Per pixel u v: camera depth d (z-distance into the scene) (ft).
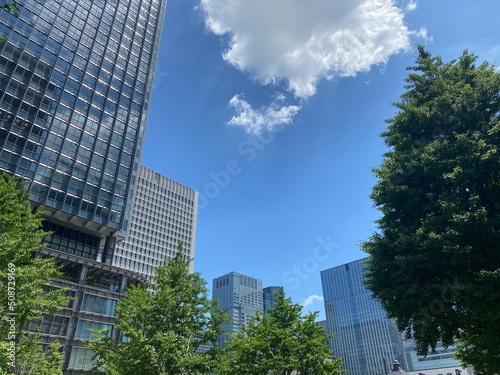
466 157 49.57
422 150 56.80
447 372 369.09
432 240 47.83
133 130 248.11
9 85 196.13
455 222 48.39
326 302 596.29
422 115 60.39
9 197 61.05
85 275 178.60
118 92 248.93
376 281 58.13
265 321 94.17
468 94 56.59
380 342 502.38
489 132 49.52
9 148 185.06
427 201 55.77
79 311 167.53
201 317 75.97
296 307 98.68
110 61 253.24
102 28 258.57
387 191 58.75
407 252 53.42
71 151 208.74
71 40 235.40
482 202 51.03
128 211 225.76
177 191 507.71
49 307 60.29
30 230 63.26
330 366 91.61
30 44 213.05
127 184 229.45
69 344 158.30
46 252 169.68
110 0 274.16
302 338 92.07
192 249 494.18
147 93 271.28
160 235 465.06
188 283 79.97
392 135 65.31
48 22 227.61
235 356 88.48
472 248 45.42
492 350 45.85
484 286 43.04
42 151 195.93
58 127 207.72
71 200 198.80
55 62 220.84
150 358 64.75
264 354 87.04
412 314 53.67
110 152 228.22
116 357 67.72
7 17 208.64
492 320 43.96
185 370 66.74
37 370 91.09
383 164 63.31
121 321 73.15
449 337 55.67
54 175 196.54
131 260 428.15
